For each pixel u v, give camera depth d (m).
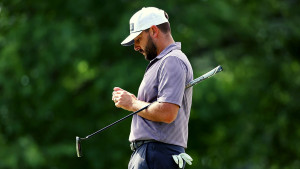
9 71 39.47
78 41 39.22
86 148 41.59
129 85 38.91
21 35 40.19
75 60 39.47
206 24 40.38
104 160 41.41
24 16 42.59
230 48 45.72
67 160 41.53
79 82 43.09
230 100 41.09
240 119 43.81
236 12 42.41
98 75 40.97
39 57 39.59
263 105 45.34
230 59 44.69
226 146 44.72
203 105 40.28
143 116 15.37
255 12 45.03
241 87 42.69
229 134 44.25
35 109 41.75
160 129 15.37
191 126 43.34
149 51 15.94
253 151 44.12
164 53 15.69
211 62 43.66
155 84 15.49
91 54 39.22
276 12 46.38
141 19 15.86
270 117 44.97
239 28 43.69
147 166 15.41
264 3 45.56
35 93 40.59
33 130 42.62
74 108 42.88
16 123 41.31
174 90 15.10
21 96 40.75
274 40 45.56
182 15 40.41
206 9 40.75
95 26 41.09
